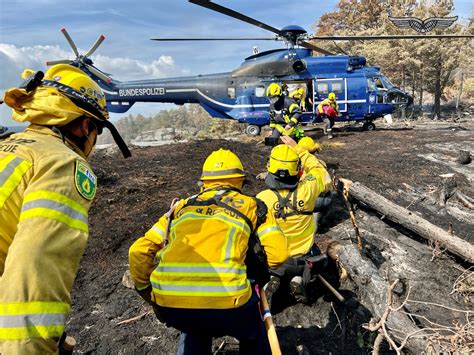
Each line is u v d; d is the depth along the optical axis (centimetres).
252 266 228
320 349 319
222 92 1409
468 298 392
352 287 395
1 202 115
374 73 1410
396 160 947
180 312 200
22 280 103
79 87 147
